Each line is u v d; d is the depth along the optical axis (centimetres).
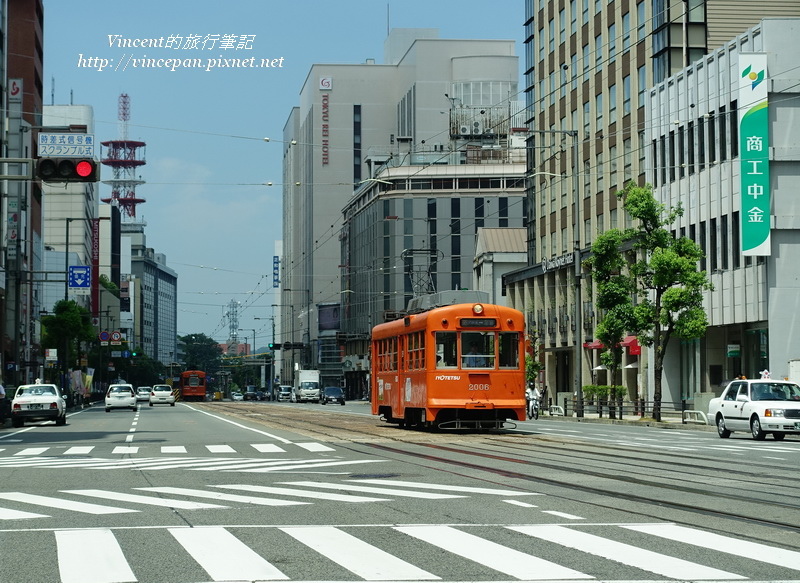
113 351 13125
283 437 2861
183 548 928
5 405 4369
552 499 1288
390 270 11262
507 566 828
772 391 2866
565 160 6631
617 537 975
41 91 11312
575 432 3225
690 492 1366
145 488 1480
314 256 14950
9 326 8706
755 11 5053
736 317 4425
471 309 2953
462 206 11200
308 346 14738
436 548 918
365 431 3156
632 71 5541
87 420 4731
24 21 10288
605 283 4316
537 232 7294
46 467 1888
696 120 4750
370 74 15050
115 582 774
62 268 13075
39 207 10812
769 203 4112
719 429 3017
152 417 4988
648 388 5319
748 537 973
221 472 1741
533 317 7400
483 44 13488
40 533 1030
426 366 2938
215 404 8975
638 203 4100
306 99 16050
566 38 6594
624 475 1614
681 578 777
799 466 1806
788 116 4150
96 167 2383
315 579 780
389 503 1257
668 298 4016
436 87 13400
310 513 1170
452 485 1473
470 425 3119
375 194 11656
